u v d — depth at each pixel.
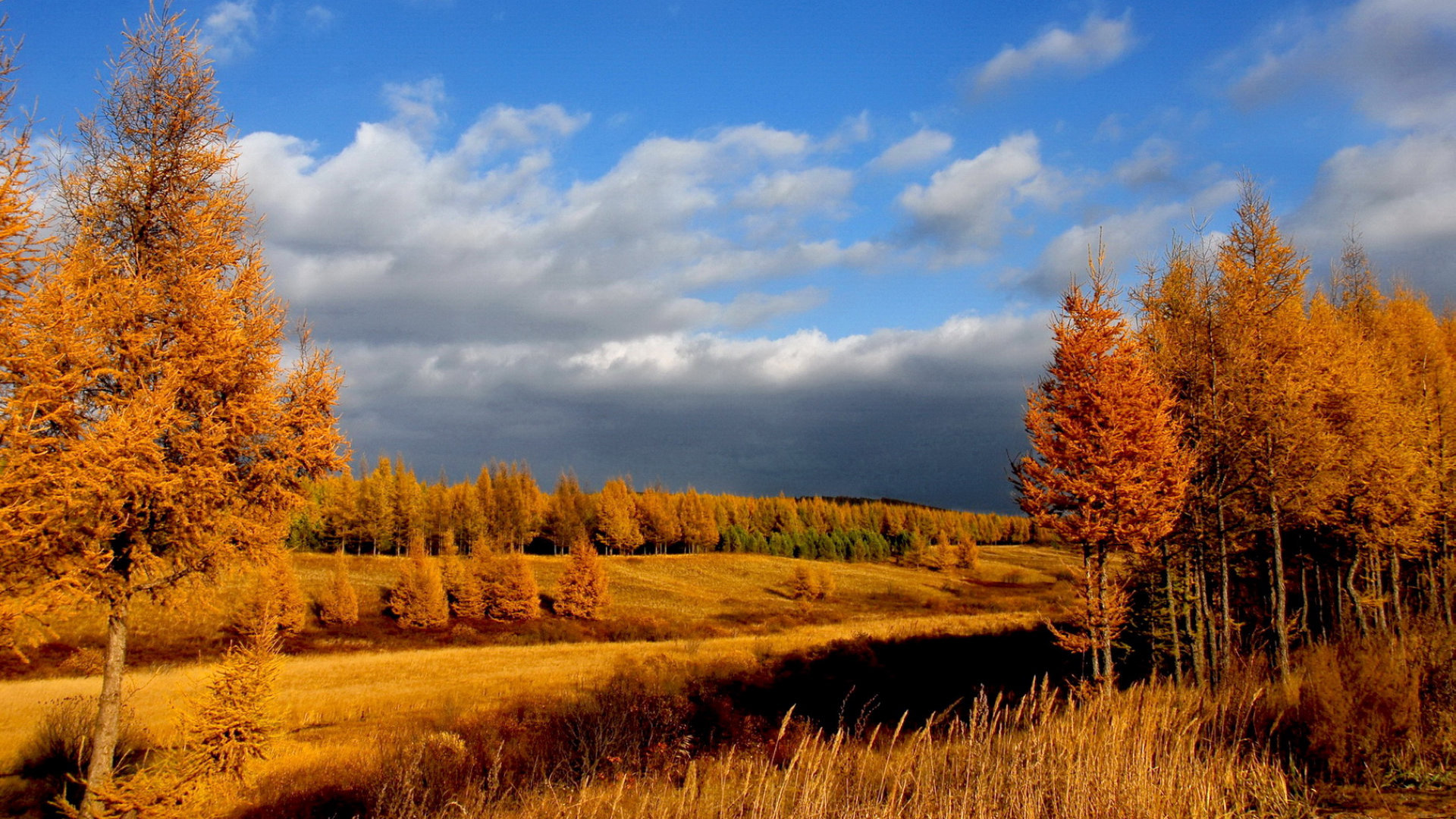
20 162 7.53
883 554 103.62
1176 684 15.21
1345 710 7.50
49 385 7.93
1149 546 16.67
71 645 31.03
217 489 9.68
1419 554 22.30
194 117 10.27
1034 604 65.88
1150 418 14.83
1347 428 17.70
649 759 12.72
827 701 22.50
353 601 48.81
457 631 49.56
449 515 82.44
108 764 9.45
